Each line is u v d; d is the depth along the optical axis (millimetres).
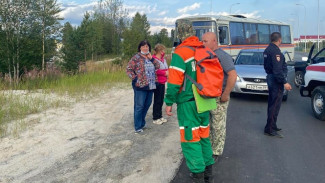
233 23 18672
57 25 15633
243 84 9711
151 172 4379
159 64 6418
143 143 5578
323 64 7754
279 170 4570
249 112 8406
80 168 4500
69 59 17078
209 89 3539
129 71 6027
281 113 8352
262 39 21266
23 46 14156
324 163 4852
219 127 4562
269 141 5918
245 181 4199
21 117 7098
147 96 6324
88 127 6527
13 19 13836
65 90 10961
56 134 5992
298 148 5531
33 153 5023
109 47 45219
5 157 4852
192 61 3611
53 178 4184
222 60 4238
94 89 11531
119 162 4719
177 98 3713
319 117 7535
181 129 3730
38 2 14469
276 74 5750
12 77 13438
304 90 8438
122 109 8328
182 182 4086
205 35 4270
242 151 5352
